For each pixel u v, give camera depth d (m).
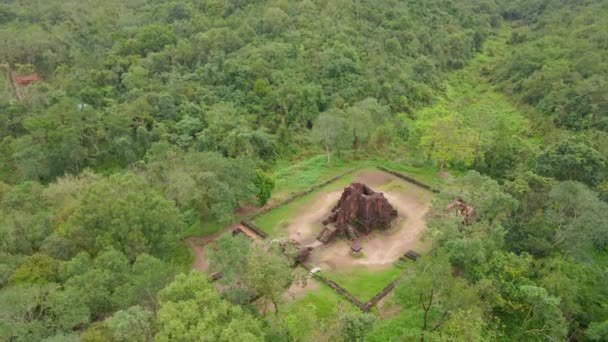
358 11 93.44
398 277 38.94
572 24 106.00
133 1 110.31
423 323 33.59
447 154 57.12
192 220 46.31
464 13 116.12
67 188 47.44
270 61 76.44
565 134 63.00
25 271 32.53
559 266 34.50
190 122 64.81
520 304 32.84
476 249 33.88
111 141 64.44
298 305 36.44
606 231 36.88
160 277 30.19
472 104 86.38
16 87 81.25
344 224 45.75
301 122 70.31
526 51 94.69
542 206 42.78
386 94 77.50
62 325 28.89
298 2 92.75
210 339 23.31
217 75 74.38
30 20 102.94
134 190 40.41
